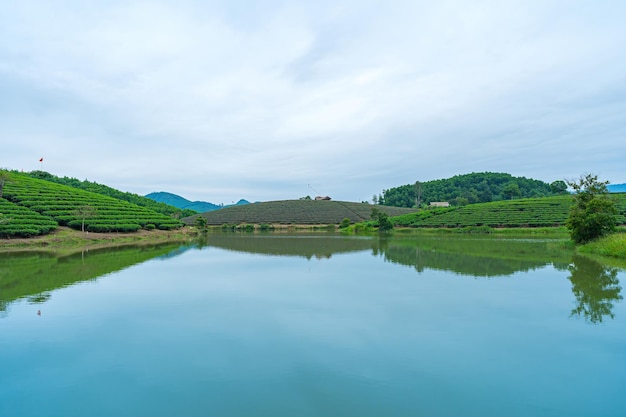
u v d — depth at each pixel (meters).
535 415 6.84
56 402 7.38
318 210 119.00
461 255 29.38
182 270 22.75
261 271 22.20
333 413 6.95
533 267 22.59
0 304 14.40
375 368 8.74
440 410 7.02
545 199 91.56
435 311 13.16
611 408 7.05
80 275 20.95
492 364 8.90
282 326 11.70
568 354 9.41
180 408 7.14
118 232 55.56
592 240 32.00
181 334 11.05
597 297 14.94
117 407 7.18
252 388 7.86
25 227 42.28
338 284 18.00
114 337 10.83
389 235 64.56
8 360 9.30
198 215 118.44
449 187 173.75
